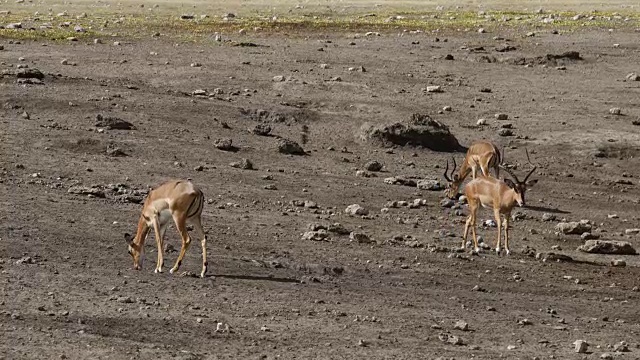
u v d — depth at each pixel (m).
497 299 18.94
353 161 31.08
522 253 22.66
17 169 25.91
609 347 16.22
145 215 18.17
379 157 31.81
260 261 19.75
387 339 15.60
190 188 17.92
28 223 20.67
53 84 35.38
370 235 23.05
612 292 20.33
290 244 21.47
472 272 20.75
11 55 42.03
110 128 30.81
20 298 15.91
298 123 34.81
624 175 31.80
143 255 18.66
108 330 14.88
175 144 30.11
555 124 36.50
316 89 39.34
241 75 40.97
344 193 27.06
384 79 41.84
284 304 16.98
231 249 20.53
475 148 27.19
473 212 22.52
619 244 23.55
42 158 27.23
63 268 17.83
